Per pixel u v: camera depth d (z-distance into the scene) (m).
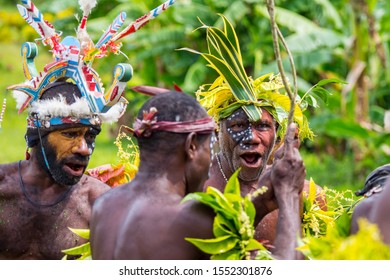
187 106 4.38
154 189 4.33
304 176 4.57
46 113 5.41
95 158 19.38
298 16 16.77
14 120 24.77
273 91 5.84
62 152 5.48
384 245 3.84
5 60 31.28
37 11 5.59
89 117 5.46
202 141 4.40
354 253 3.75
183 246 4.24
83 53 5.52
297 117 5.82
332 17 16.66
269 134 5.65
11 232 5.57
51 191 5.65
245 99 5.61
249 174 5.65
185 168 4.37
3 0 35.34
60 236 5.62
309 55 15.99
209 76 18.80
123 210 4.36
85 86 5.47
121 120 21.09
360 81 15.58
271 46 18.08
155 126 4.32
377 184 4.89
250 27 18.28
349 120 14.58
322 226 5.59
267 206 4.61
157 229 4.23
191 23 18.17
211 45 5.70
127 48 19.22
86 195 5.74
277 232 4.41
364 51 15.55
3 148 21.27
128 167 6.14
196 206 4.30
